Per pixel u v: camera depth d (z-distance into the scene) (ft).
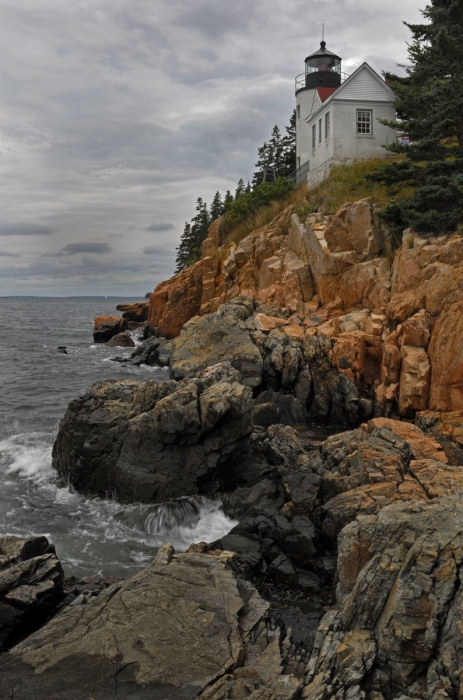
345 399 78.95
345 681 25.91
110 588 33.81
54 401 99.30
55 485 61.26
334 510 43.45
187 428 56.39
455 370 65.92
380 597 28.91
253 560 41.88
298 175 169.99
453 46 91.81
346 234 99.71
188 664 26.91
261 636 29.81
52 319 389.19
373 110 135.64
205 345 96.68
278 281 116.06
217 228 175.22
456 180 83.61
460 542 28.35
